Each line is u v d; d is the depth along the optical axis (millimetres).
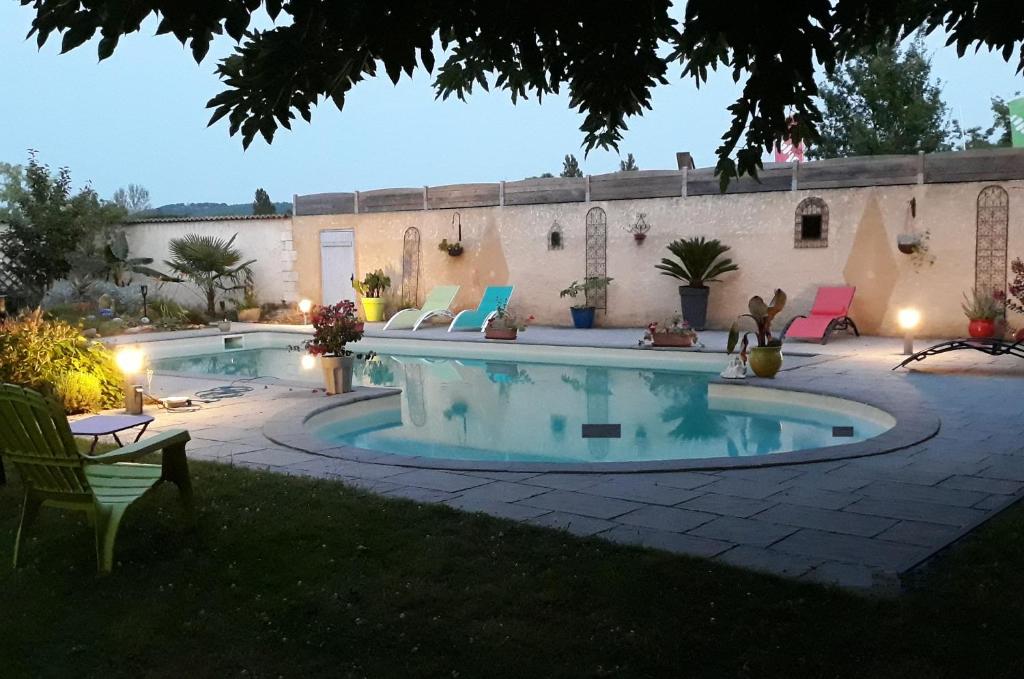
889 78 19141
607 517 4453
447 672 2771
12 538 4148
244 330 16625
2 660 2943
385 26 2227
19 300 17844
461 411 8922
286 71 2373
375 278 17938
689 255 14383
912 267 13117
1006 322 12312
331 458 5984
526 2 2400
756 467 5500
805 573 3555
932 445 6059
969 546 3779
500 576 3514
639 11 2521
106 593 3463
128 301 19156
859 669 2693
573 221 16141
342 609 3230
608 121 3240
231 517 4320
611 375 11266
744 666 2727
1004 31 2879
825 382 8922
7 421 3703
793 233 14055
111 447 6406
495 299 15969
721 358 11539
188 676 2805
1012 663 2678
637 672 2738
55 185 18984
